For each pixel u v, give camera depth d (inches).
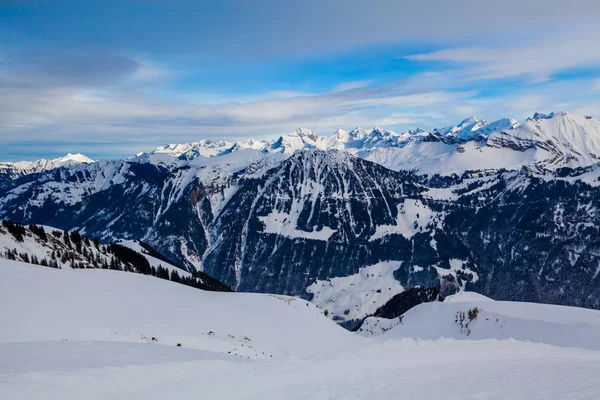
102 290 2778.1
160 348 1498.5
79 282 2839.6
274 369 1195.3
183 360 1278.3
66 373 1018.7
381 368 1241.4
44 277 2736.2
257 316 3144.7
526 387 1022.4
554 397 925.2
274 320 3169.3
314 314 3846.0
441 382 1080.2
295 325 3225.9
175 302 2923.2
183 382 1059.9
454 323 5039.4
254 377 1110.4
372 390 1006.4
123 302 2610.7
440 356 1438.2
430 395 959.0
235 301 3567.9
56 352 1251.2
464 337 4680.1
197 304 3004.4
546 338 4197.8
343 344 3085.6
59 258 6619.1
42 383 956.0
